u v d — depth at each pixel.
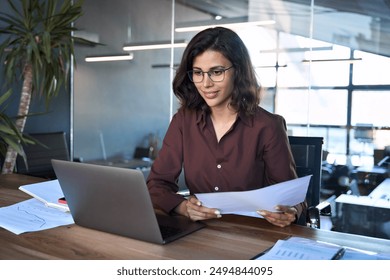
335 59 3.74
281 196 0.99
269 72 4.07
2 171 2.72
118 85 4.69
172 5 4.75
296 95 3.96
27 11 2.70
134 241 0.94
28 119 3.64
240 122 1.33
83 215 1.03
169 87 5.02
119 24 4.67
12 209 1.21
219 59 1.20
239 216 1.17
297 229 1.05
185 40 4.71
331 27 3.75
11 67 2.71
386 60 3.51
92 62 4.39
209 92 1.24
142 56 4.89
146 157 4.99
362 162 3.69
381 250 0.89
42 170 2.87
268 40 4.07
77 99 4.22
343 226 3.37
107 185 0.92
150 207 0.88
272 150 1.31
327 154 3.84
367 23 3.57
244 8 4.22
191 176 1.38
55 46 2.86
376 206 3.24
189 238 0.97
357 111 3.68
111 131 4.64
